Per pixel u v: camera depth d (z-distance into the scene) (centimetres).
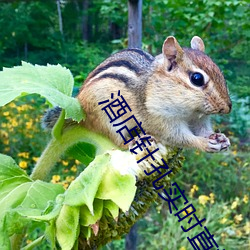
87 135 13
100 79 14
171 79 15
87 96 14
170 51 15
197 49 16
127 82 15
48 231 10
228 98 14
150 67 15
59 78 12
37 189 11
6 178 11
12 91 10
